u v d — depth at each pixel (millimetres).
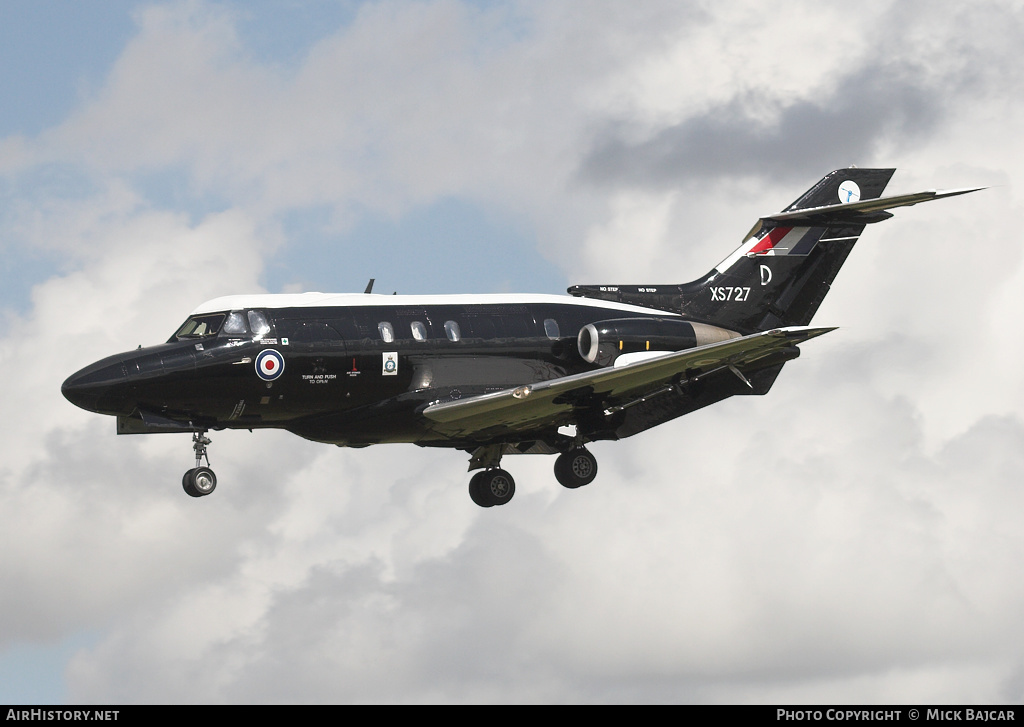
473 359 85125
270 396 81625
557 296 89938
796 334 76188
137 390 79188
